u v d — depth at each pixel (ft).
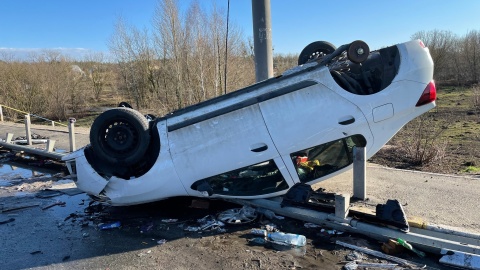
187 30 73.67
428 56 16.55
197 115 16.63
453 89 105.91
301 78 16.25
